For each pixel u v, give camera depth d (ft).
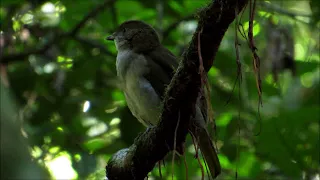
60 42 40.40
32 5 40.40
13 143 6.35
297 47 41.91
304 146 33.24
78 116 38.75
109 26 42.11
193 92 17.24
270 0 40.60
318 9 35.27
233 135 33.06
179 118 17.84
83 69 38.34
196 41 16.25
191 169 33.91
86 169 35.81
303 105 36.22
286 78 40.50
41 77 38.19
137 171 20.02
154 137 18.85
